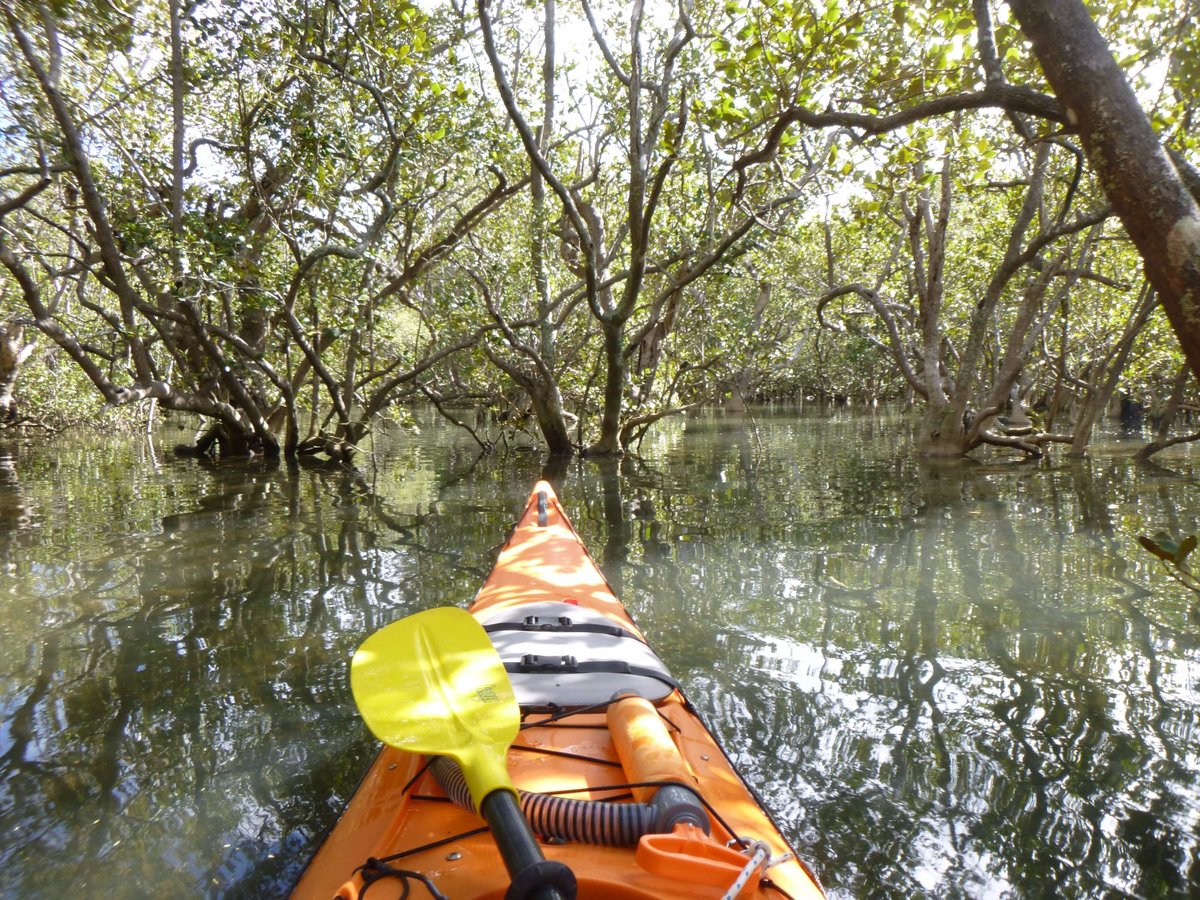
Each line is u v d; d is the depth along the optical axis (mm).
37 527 9297
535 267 16156
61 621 5820
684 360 18875
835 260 23781
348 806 2820
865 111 7594
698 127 11672
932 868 2969
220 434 17703
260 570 7242
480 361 17875
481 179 18141
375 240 13203
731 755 3752
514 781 2629
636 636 4059
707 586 6547
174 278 11227
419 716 2545
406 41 12141
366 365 21062
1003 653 5016
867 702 4320
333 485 12875
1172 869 2949
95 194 11109
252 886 2910
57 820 3332
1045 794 3430
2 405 18016
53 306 18250
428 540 8500
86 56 11703
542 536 6301
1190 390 23422
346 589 6602
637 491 11891
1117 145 2424
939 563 7266
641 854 2104
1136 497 10617
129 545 8297
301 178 13062
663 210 15320
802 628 5496
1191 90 6574
